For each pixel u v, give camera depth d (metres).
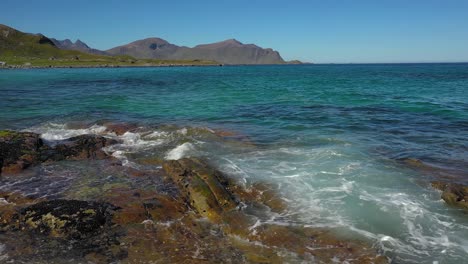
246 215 11.18
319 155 17.03
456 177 14.20
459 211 11.37
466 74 103.88
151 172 14.81
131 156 17.22
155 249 9.34
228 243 9.69
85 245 9.43
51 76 86.50
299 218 11.01
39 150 17.17
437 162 16.09
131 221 10.62
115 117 27.38
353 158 16.55
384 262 8.80
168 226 10.51
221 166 15.45
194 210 11.50
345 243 9.62
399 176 14.29
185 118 27.31
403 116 27.81
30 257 8.86
